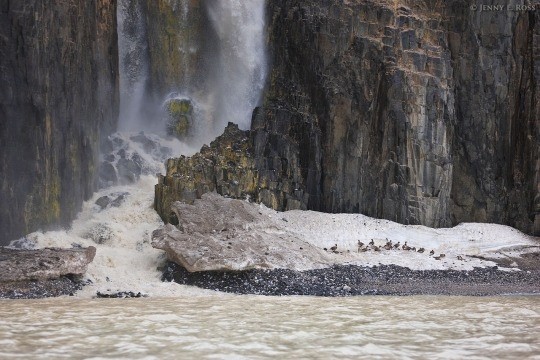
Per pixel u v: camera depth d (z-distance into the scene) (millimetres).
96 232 61844
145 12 85062
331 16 77625
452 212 77688
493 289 54125
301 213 72000
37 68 56375
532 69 76688
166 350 24812
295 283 52531
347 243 66375
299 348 25453
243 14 86000
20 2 54938
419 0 79188
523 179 76438
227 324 32062
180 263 54438
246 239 59094
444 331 30031
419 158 74688
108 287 49594
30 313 36406
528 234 74938
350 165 75312
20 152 55625
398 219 74000
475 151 77688
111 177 72750
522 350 25266
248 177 71000
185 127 83000
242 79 85250
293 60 79500
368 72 76125
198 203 63625
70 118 62844
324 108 76250
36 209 57281
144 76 84875
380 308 40031
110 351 24547
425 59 76438
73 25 63688
